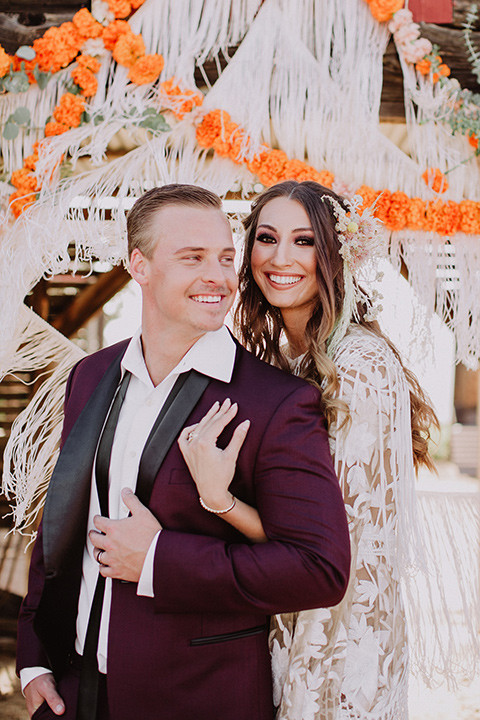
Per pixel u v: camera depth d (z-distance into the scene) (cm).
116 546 124
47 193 201
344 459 139
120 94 206
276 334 183
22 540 514
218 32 211
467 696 350
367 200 203
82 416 143
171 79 204
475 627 191
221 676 125
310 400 134
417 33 207
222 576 118
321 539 121
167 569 120
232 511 125
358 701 133
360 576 138
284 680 138
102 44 203
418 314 209
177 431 131
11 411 456
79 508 138
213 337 140
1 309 198
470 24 214
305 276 160
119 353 154
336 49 210
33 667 142
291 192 161
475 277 211
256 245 165
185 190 137
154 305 138
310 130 209
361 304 170
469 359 213
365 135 209
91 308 455
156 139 205
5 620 441
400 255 212
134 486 133
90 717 128
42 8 211
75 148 203
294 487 124
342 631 135
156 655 124
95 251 202
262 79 207
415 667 190
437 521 199
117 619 127
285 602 120
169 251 132
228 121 203
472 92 216
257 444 129
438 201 208
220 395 134
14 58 205
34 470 209
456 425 1314
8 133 202
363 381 143
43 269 200
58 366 212
